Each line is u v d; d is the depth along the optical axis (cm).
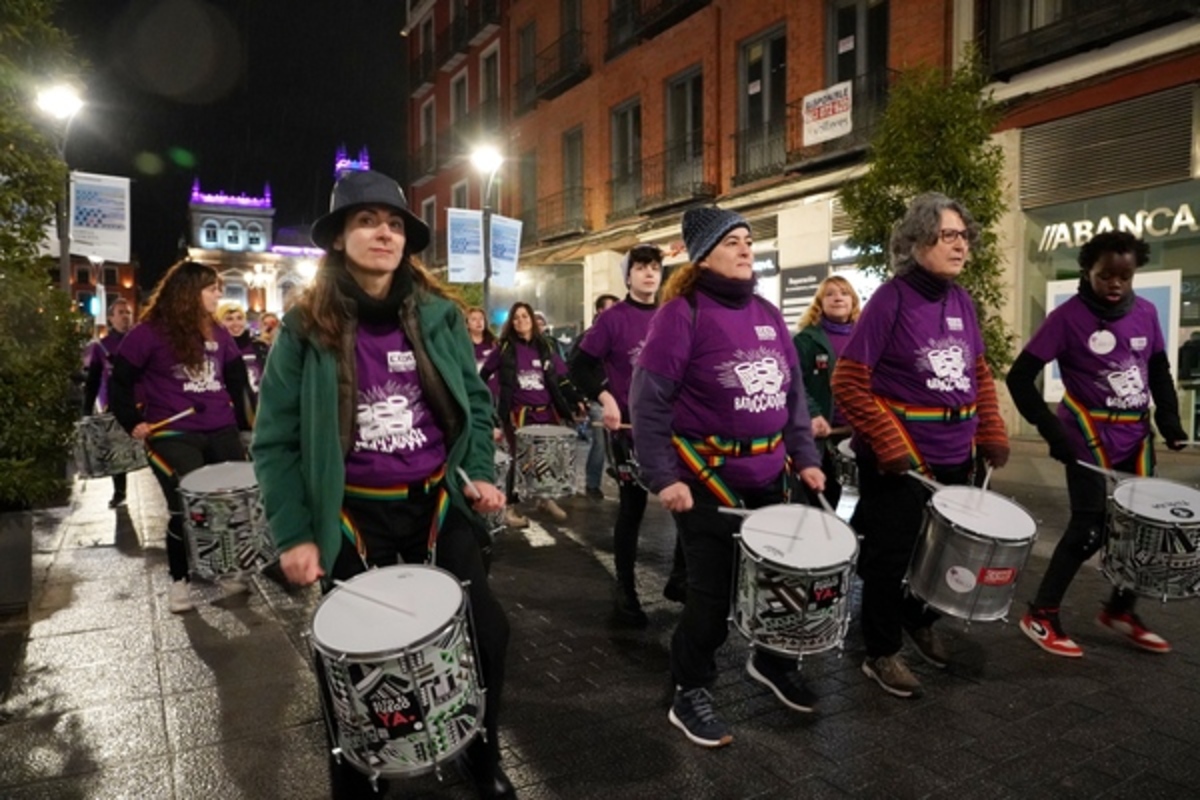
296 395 248
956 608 325
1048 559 567
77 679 386
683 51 1786
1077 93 1102
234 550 416
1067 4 1117
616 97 2011
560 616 473
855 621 450
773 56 1595
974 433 365
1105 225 1099
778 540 291
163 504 836
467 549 259
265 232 8375
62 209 1124
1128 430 404
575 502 831
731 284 320
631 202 1994
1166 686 364
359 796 233
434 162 2989
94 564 596
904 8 1316
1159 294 1043
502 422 730
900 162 852
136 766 306
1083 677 374
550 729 331
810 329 537
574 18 2217
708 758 306
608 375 483
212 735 330
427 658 212
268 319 1252
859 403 344
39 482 462
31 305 445
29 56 444
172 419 481
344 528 248
